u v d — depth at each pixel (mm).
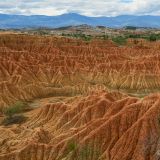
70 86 146375
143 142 66562
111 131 72188
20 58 170125
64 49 197250
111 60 184375
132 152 66750
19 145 79438
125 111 73562
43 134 83250
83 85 145500
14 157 73812
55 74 159750
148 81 154875
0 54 168625
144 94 144500
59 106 99188
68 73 160875
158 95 76000
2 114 116312
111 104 85688
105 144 71125
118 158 67250
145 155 65312
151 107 70750
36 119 101438
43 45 194625
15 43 191625
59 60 173875
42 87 142125
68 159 71438
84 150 71312
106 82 159875
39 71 158375
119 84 156375
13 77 145625
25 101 130625
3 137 88875
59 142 76250
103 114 85188
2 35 191125
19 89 133750
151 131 67375
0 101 123562
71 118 91125
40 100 133000
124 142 68688
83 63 176250
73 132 78750
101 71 166000
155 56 169375
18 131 93062
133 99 79188
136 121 71688
